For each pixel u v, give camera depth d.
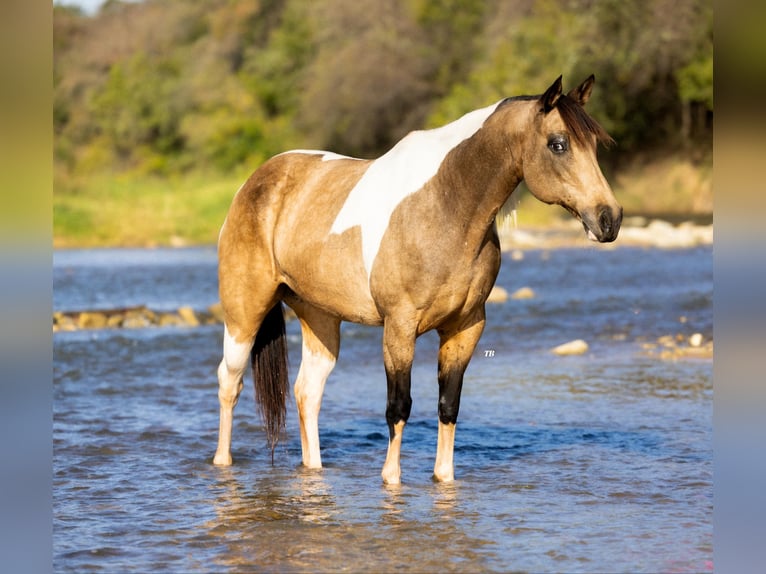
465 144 8.02
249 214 9.34
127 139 66.75
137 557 7.03
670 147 48.94
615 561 6.85
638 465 9.34
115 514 8.02
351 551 7.07
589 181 7.52
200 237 44.59
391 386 8.41
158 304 22.92
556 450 9.99
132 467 9.54
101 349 16.89
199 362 15.71
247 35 69.88
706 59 46.19
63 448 10.24
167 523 7.77
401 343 8.26
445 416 8.73
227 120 62.75
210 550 7.15
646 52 47.16
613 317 19.72
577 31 49.03
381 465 9.55
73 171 65.44
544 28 51.44
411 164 8.29
